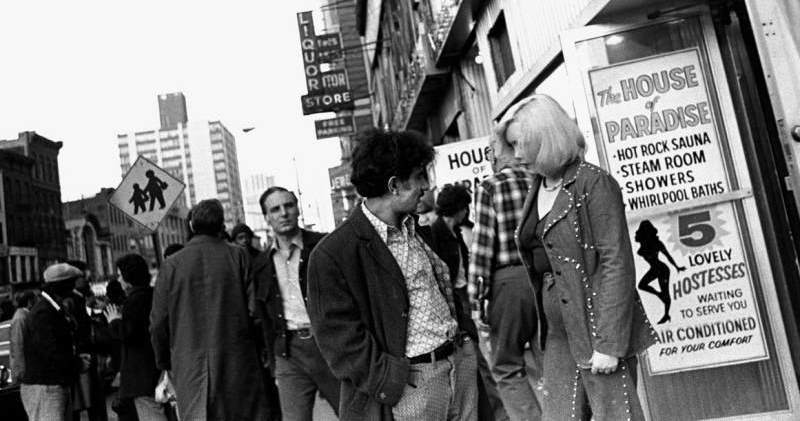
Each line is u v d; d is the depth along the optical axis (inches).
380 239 108.8
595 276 116.5
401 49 821.2
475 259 175.5
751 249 180.2
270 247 200.4
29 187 2586.1
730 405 182.2
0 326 467.2
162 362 203.5
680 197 183.8
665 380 184.5
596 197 115.7
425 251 116.7
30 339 267.0
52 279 275.1
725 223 181.3
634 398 114.3
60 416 271.1
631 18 190.2
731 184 182.7
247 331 201.3
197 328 196.1
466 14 464.4
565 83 264.5
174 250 325.4
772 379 180.1
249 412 196.7
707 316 180.7
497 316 176.6
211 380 193.0
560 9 298.7
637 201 184.5
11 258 2351.1
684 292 181.6
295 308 193.9
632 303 111.6
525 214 131.0
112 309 315.3
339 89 1300.4
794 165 154.5
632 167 185.0
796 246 187.5
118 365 305.9
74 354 279.0
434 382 107.6
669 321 181.6
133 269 239.6
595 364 111.8
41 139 2741.1
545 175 126.0
